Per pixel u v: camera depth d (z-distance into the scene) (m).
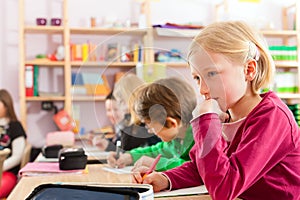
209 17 4.84
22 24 4.23
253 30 1.16
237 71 1.08
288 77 4.62
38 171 1.60
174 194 1.15
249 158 0.98
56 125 4.49
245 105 1.13
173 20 4.78
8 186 3.62
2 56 4.45
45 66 4.48
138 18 4.67
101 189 0.89
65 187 0.92
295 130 1.10
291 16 4.98
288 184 1.09
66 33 4.28
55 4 4.55
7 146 3.83
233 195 0.96
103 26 4.46
